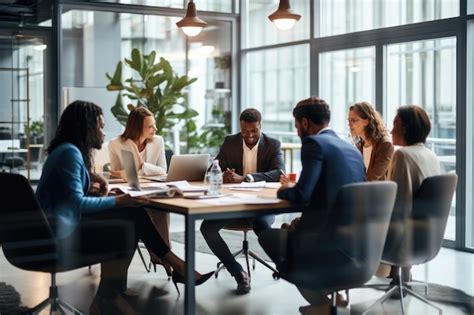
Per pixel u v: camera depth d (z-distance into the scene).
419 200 3.64
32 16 6.54
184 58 7.60
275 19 5.03
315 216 3.27
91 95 7.01
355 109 4.14
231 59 7.76
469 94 5.11
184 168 4.20
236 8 7.66
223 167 4.58
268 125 7.82
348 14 6.17
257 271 3.93
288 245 3.46
